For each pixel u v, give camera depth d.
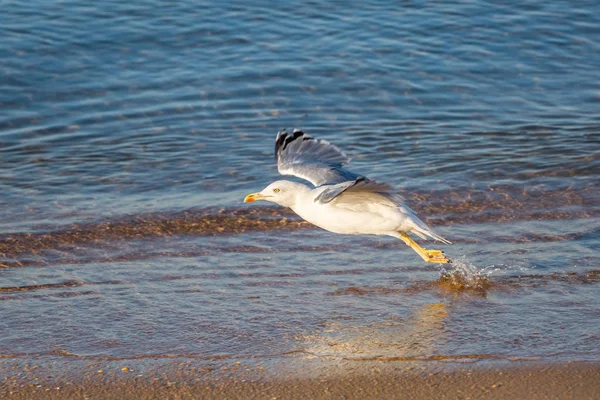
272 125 19.69
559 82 21.94
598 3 25.28
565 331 10.78
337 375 9.72
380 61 22.45
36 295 12.08
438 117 20.22
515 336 10.66
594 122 19.91
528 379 9.55
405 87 21.45
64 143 18.72
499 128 19.61
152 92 21.00
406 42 23.28
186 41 23.08
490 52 23.00
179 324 11.14
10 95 20.64
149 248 13.89
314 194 11.65
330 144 12.87
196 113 20.12
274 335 10.80
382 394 9.30
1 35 22.66
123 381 9.62
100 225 14.76
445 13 24.69
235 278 12.70
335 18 24.39
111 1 24.55
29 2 24.23
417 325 11.05
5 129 19.31
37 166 17.52
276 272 12.91
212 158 17.98
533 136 19.11
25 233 14.39
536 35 23.77
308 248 13.85
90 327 11.04
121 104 20.48
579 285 12.28
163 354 10.30
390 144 18.70
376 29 23.88
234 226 14.76
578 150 18.20
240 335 10.80
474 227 14.64
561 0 25.48
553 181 16.64
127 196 16.16
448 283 12.44
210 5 24.67
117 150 18.38
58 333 10.87
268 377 9.69
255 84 21.41
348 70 22.03
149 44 22.86
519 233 14.32
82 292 12.20
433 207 15.52
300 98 20.92
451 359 10.05
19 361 10.09
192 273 12.91
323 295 12.07
